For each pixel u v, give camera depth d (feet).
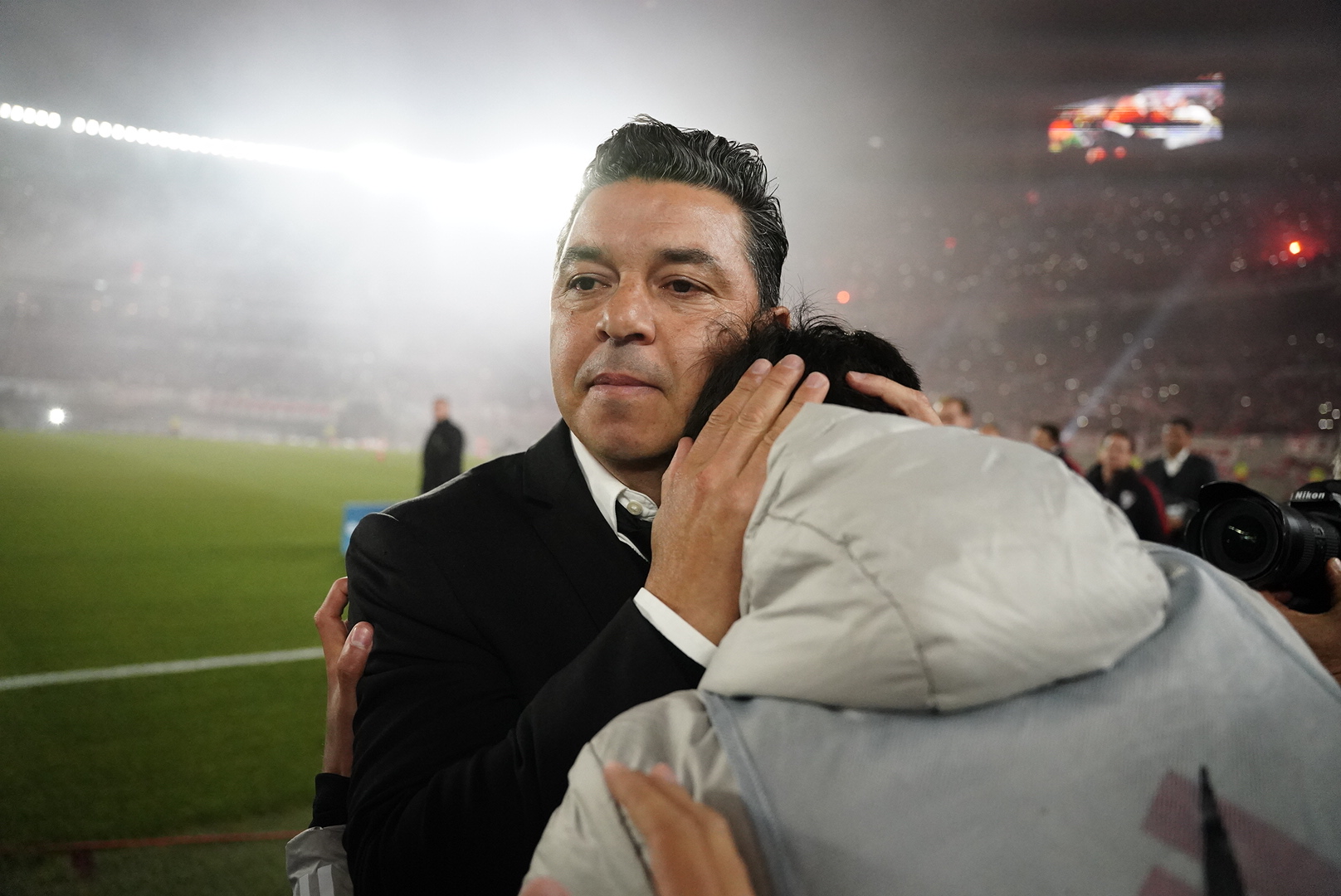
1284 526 3.26
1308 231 82.53
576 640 2.98
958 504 1.67
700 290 3.06
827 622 1.64
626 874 1.64
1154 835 1.56
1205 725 1.67
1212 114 93.40
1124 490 17.46
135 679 14.89
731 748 1.64
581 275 3.11
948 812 1.54
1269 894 1.55
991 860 1.52
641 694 2.23
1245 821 1.60
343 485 49.32
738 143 3.28
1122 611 1.68
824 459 1.84
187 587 22.41
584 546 3.11
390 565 3.05
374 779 2.68
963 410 21.65
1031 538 1.64
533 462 3.37
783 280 3.55
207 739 12.17
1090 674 1.69
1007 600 1.57
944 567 1.58
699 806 1.58
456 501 3.28
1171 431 22.59
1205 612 1.83
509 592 3.01
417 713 2.79
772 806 1.58
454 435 32.76
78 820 9.56
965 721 1.62
